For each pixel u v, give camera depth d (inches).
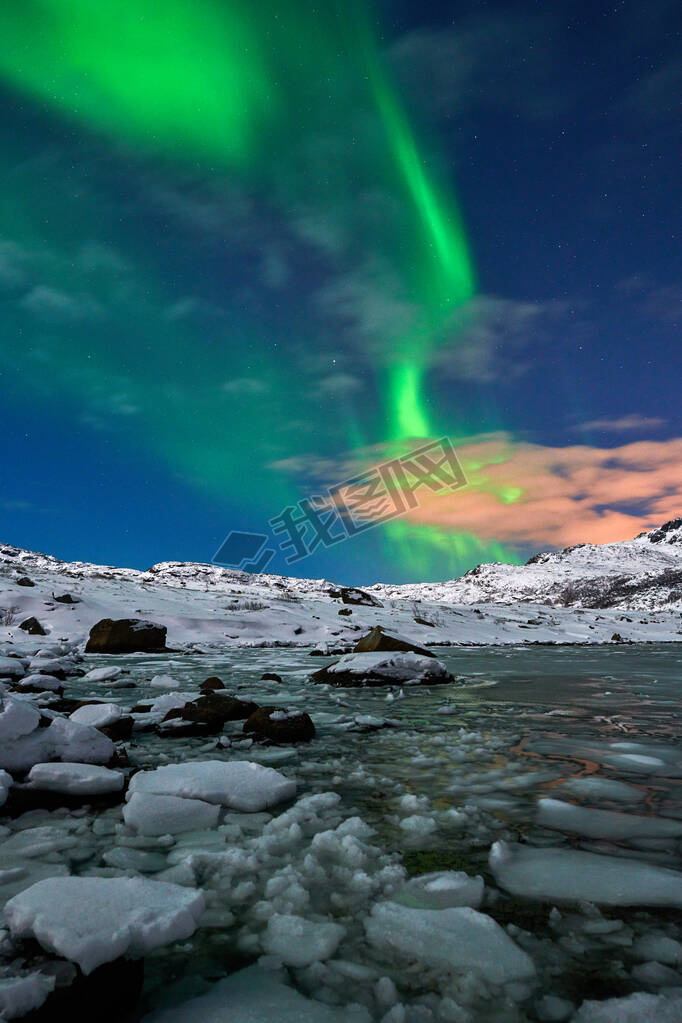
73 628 756.6
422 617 1186.0
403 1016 64.7
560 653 781.9
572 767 178.2
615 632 1379.2
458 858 109.7
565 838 119.9
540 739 219.9
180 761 183.3
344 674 390.6
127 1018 65.5
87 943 69.4
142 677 421.4
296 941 80.7
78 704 255.9
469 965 75.4
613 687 390.3
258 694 346.0
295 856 110.3
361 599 1409.9
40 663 414.3
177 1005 67.9
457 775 169.3
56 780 143.5
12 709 163.3
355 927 84.7
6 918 80.0
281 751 199.8
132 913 80.0
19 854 110.6
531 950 79.0
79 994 64.8
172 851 112.6
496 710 290.0
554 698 334.0
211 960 76.7
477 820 130.7
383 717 268.4
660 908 90.4
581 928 84.5
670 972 73.7
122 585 1178.0
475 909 90.1
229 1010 66.9
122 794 148.1
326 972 74.0
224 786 144.3
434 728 242.1
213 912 88.7
